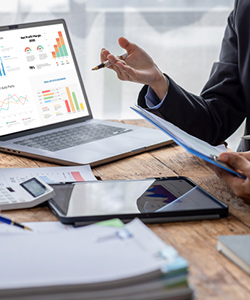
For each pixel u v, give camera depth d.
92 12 3.51
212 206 0.85
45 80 1.38
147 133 1.36
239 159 0.92
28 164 1.15
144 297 0.55
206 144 1.04
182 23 3.63
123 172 1.10
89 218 0.80
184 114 1.29
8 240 0.64
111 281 0.54
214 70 1.51
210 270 0.67
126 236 0.64
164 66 3.67
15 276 0.55
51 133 1.34
